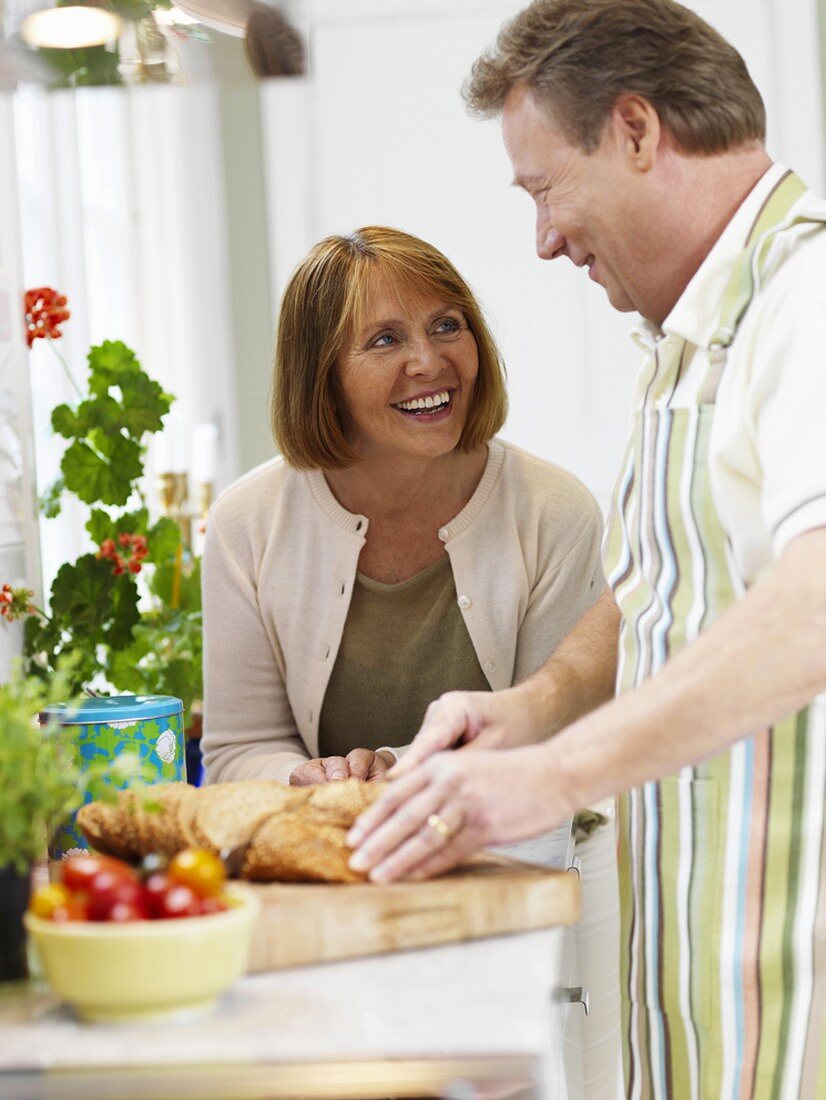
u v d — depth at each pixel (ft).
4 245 5.71
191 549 8.17
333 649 5.84
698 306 3.95
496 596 5.78
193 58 5.30
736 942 4.04
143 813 3.92
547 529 5.85
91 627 5.99
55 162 9.14
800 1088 4.02
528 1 13.41
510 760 3.50
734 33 13.24
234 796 3.93
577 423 13.60
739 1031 4.07
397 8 13.55
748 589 3.96
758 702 3.36
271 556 5.89
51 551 8.43
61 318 6.19
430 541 5.81
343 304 5.36
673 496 4.08
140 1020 3.00
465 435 5.67
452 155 13.66
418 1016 2.98
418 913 3.43
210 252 13.88
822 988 3.98
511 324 13.65
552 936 3.50
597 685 4.68
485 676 5.85
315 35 13.65
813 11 13.10
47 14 4.77
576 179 4.01
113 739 4.64
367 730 5.97
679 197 3.97
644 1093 4.40
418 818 3.52
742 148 4.01
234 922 3.02
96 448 6.59
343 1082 2.81
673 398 4.14
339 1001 3.10
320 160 13.82
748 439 3.81
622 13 3.90
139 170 11.87
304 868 3.59
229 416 14.21
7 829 3.29
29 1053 2.89
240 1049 2.85
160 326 12.15
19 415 5.79
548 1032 3.04
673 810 4.13
